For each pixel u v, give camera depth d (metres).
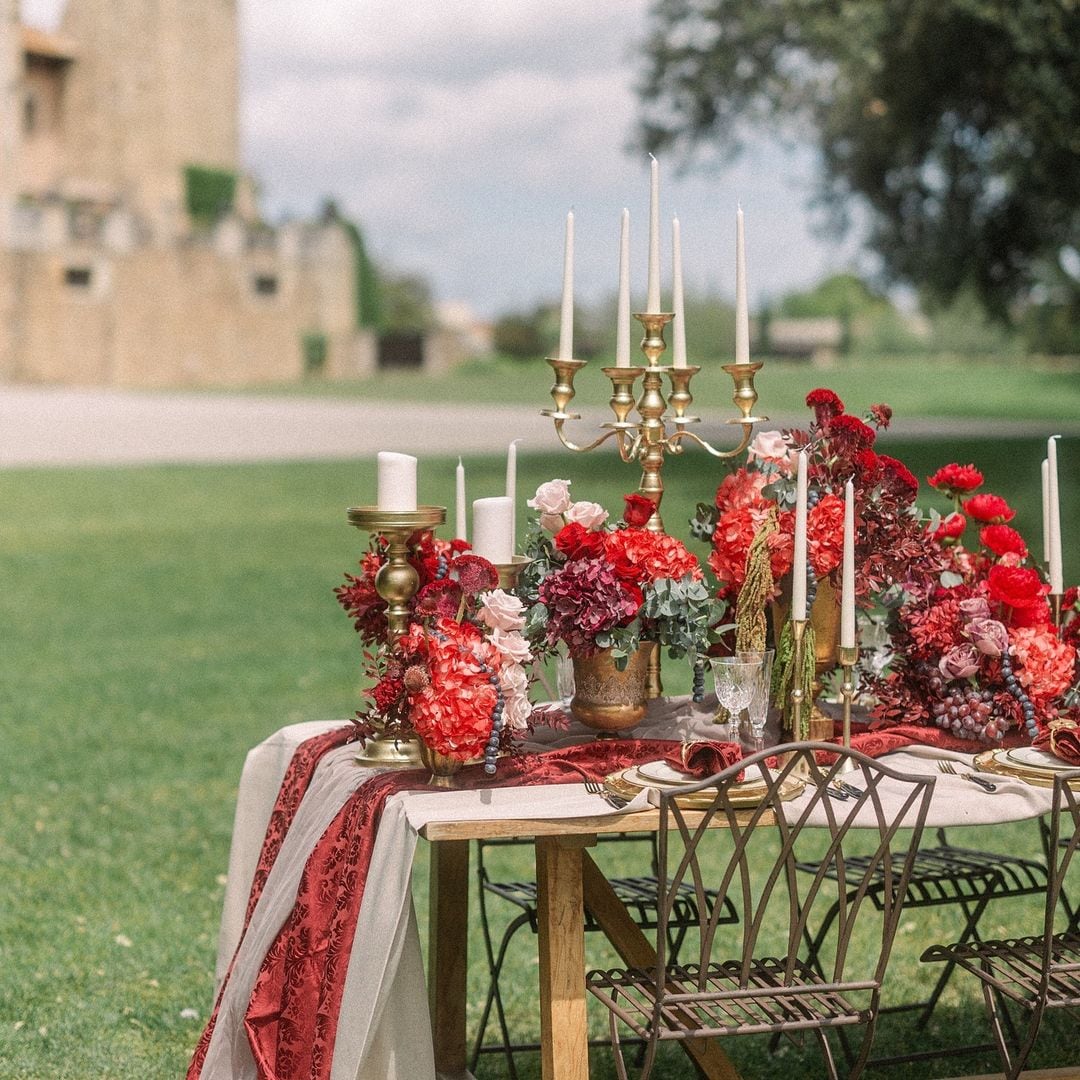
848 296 76.62
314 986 2.58
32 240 46.88
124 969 4.18
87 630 9.59
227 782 6.18
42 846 5.30
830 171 16.52
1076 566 10.84
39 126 56.28
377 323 60.28
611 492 15.80
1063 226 15.81
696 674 2.96
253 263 52.69
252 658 8.73
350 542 13.50
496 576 2.74
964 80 14.55
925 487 15.59
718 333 58.81
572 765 2.75
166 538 13.74
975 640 2.99
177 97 57.41
